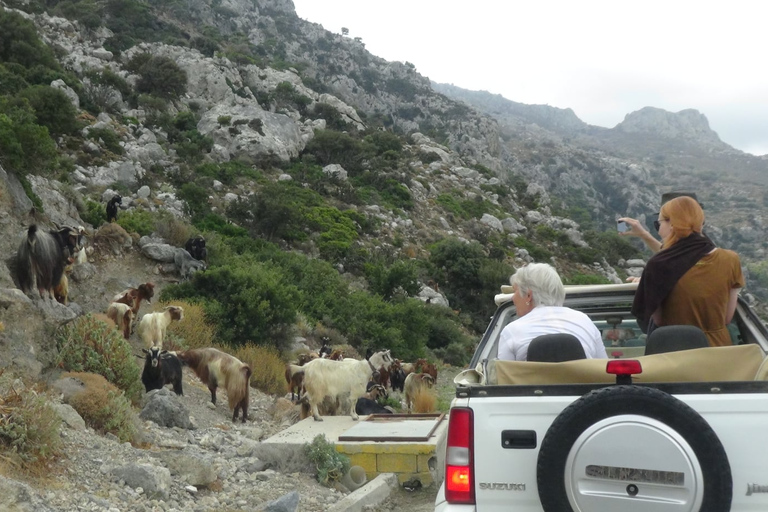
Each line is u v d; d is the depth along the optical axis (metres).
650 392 2.76
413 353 25.92
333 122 88.62
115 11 97.69
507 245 65.44
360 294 27.89
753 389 2.88
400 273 36.81
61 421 6.26
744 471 2.84
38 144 14.99
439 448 7.41
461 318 40.75
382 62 196.00
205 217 38.25
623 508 2.75
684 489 2.70
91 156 41.94
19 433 5.37
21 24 57.47
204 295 16.80
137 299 13.70
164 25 101.62
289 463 7.23
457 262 47.09
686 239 3.98
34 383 7.12
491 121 175.75
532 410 3.04
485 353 4.82
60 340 8.30
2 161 13.47
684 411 2.72
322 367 8.77
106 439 6.68
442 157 89.81
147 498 5.60
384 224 55.00
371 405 9.47
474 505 3.07
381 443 7.27
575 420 2.80
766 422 2.85
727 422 2.87
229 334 15.49
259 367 13.20
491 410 3.09
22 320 7.70
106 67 68.00
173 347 13.26
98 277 16.83
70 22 81.44
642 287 4.11
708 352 3.19
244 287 16.56
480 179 86.12
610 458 2.77
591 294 5.21
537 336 3.63
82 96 55.66
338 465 7.10
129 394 8.59
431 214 64.62
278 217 40.22
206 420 9.07
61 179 33.19
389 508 6.53
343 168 65.69
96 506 5.07
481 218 70.62
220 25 156.50
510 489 3.04
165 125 57.59
